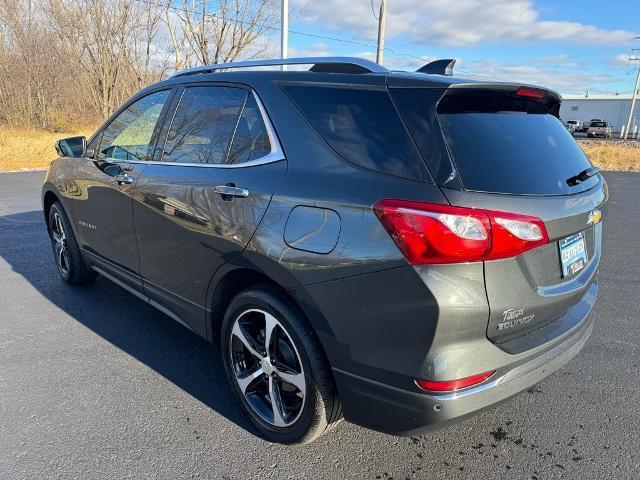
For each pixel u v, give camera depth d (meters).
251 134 2.49
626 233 7.45
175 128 3.04
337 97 2.21
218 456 2.39
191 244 2.71
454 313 1.77
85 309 4.08
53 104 25.59
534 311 2.01
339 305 1.99
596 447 2.51
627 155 23.86
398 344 1.87
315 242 2.04
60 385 2.96
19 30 24.00
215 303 2.69
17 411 2.70
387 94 2.06
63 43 23.16
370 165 1.99
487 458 2.42
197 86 2.97
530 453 2.46
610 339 3.74
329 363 2.14
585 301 2.59
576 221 2.12
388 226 1.84
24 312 4.00
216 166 2.62
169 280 3.00
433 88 1.96
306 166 2.19
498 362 1.90
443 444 2.52
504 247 1.81
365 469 2.33
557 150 2.33
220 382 3.04
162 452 2.41
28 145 17.70
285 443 2.44
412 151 1.91
